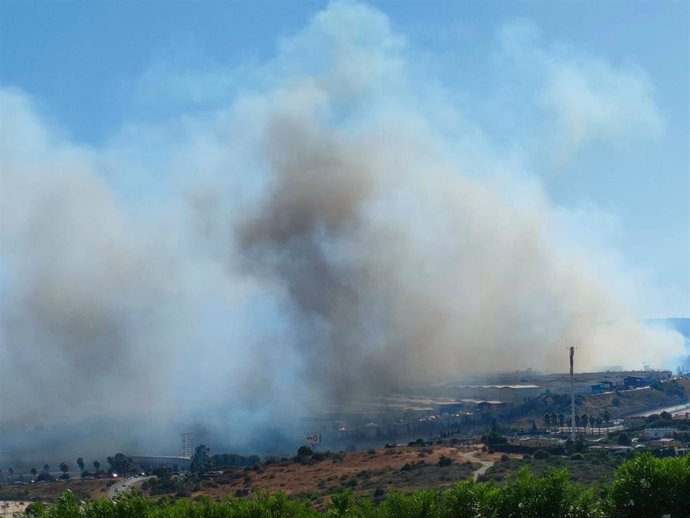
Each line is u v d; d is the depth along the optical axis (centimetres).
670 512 3394
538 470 8938
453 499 3322
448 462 10481
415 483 9150
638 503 3388
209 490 10556
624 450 10862
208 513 3231
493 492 3331
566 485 3375
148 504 3306
